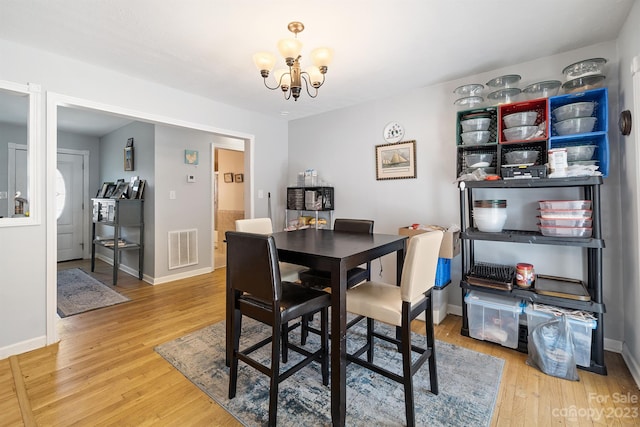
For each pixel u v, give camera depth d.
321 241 2.12
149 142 4.14
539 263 2.58
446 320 2.88
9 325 2.22
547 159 2.27
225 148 4.88
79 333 2.59
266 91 3.24
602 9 1.87
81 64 2.53
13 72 2.21
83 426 1.54
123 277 4.38
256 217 4.06
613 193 2.23
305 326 2.35
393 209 3.41
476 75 2.83
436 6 1.82
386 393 1.81
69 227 5.54
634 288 1.96
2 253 2.19
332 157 3.95
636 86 1.79
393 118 3.38
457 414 1.63
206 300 3.44
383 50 2.36
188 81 2.97
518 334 2.31
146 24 2.01
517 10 1.87
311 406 1.70
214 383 1.90
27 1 1.77
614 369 2.04
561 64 2.43
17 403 1.71
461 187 2.50
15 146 4.88
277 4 1.80
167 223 4.19
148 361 2.15
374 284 2.04
